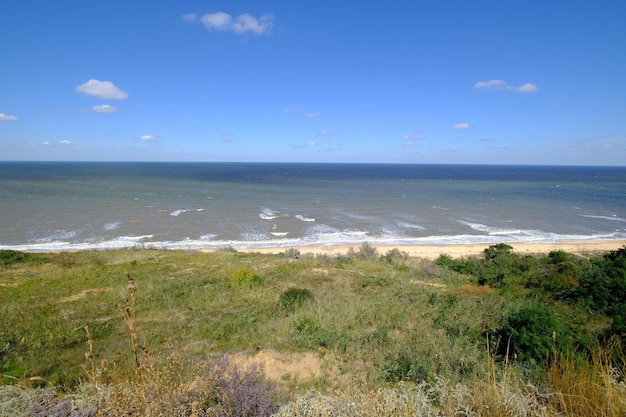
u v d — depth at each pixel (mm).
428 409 3107
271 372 5812
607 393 2559
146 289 11852
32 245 27797
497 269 16453
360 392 3373
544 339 5461
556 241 31125
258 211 45375
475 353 5762
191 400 3193
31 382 5449
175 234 32469
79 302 10477
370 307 9234
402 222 39562
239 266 16266
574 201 58688
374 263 17828
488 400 2949
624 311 6352
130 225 35750
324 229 35469
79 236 31000
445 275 15562
